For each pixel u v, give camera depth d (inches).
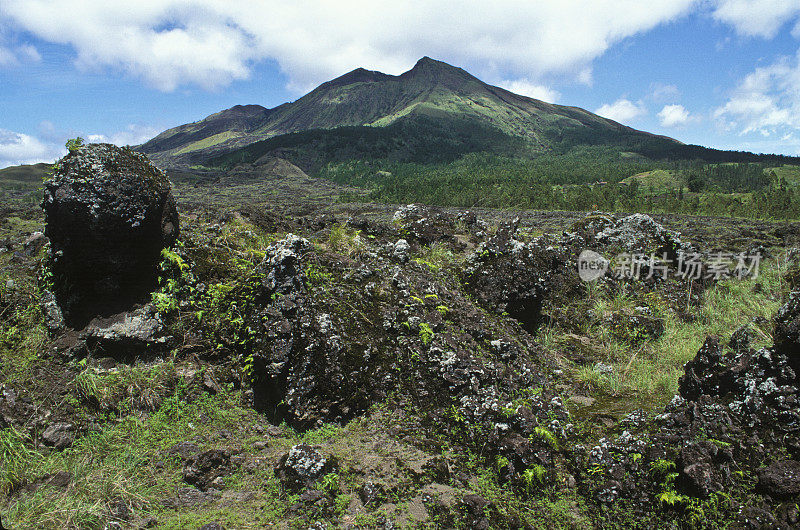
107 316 207.3
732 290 361.1
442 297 253.0
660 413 188.9
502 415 180.5
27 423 164.7
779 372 175.9
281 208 1427.2
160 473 160.1
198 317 212.4
